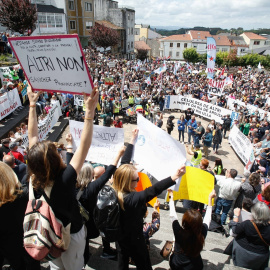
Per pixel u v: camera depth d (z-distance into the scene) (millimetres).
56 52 2070
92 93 1970
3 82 13859
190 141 15039
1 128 11055
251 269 3449
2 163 2199
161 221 5922
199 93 23328
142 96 18672
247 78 40125
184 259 2787
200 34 90438
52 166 1706
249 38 95375
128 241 2717
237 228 3459
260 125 14594
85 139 1868
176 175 2455
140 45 82438
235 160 13406
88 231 3039
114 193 2529
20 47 2172
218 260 3982
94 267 3332
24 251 2396
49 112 13023
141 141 4391
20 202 2266
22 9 21906
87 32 47969
